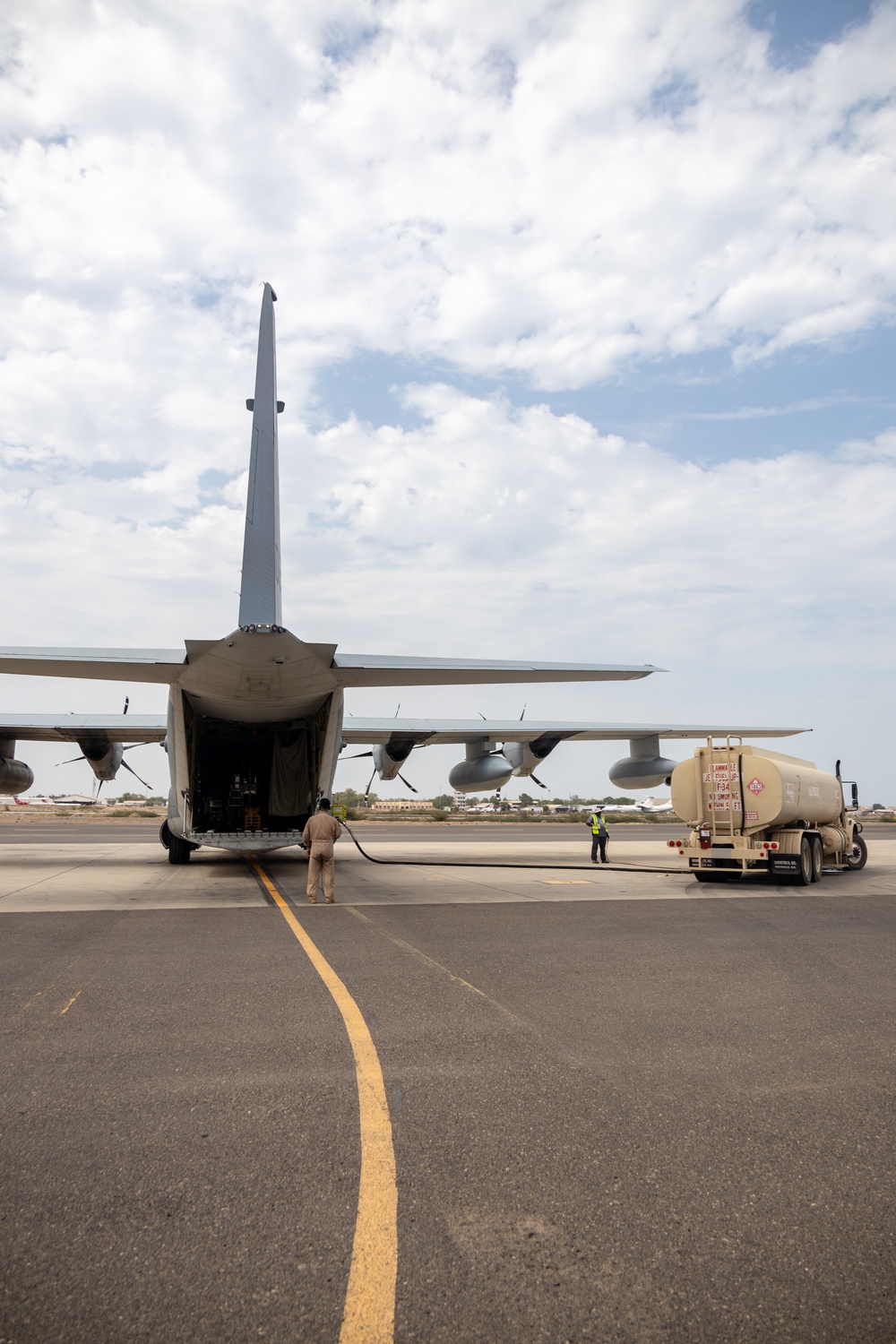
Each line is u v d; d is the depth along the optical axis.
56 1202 3.18
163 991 6.56
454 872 17.48
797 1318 2.51
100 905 11.77
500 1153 3.67
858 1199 3.28
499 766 21.22
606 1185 3.38
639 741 22.69
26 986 6.68
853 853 19.53
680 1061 5.00
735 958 8.12
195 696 14.61
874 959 8.13
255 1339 2.38
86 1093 4.33
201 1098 4.29
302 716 16.75
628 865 19.55
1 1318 2.45
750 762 15.58
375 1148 3.71
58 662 12.46
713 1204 3.23
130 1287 2.63
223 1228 3.00
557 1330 2.44
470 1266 2.77
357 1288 2.64
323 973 7.25
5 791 20.52
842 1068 4.88
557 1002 6.37
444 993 6.60
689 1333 2.43
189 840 15.02
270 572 12.80
